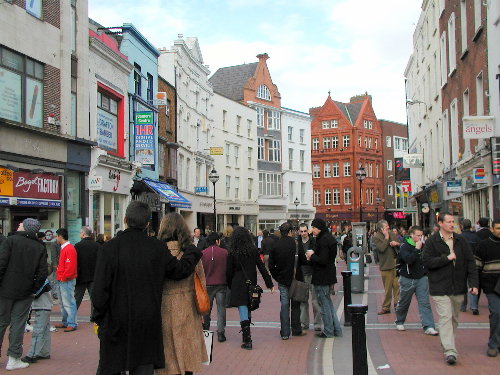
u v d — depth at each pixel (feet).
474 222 71.77
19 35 57.88
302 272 35.06
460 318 38.88
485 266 27.55
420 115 123.75
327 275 33.24
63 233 36.86
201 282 18.65
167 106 111.96
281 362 27.48
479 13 63.93
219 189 158.10
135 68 91.35
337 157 268.21
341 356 28.37
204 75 143.54
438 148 100.01
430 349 29.48
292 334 34.81
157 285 16.66
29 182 58.29
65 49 66.03
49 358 28.60
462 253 26.73
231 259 31.76
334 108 271.28
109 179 77.25
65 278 36.22
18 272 26.18
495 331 27.30
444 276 26.58
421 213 125.90
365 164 271.08
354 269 56.95
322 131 273.54
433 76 103.24
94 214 74.43
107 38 80.79
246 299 31.22
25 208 59.41
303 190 215.72
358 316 21.25
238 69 195.72
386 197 283.79
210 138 148.87
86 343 32.50
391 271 42.83
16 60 57.88
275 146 198.29
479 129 55.47
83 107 69.77
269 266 33.63
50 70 63.46
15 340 26.32
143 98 95.14
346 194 265.54
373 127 278.87
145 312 16.17
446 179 90.12
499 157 53.21
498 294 27.20
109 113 80.23
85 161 70.28
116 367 15.92
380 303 49.44
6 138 54.85
